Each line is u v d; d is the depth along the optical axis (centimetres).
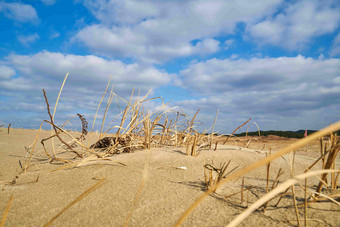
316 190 150
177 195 150
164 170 205
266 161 50
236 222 60
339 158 297
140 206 133
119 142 297
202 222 115
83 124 289
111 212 125
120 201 139
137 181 175
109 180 177
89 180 177
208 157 255
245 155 267
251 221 115
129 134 314
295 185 163
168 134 365
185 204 137
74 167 213
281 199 141
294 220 115
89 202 137
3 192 152
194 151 259
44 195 148
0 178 184
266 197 62
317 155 347
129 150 293
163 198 145
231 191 158
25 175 191
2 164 233
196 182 176
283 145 492
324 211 122
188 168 213
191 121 349
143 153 266
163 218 120
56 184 169
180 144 340
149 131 311
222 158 253
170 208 131
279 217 119
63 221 115
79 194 150
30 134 579
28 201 138
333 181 149
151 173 195
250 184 172
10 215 119
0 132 572
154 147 320
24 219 116
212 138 309
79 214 122
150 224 113
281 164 236
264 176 194
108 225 112
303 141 48
